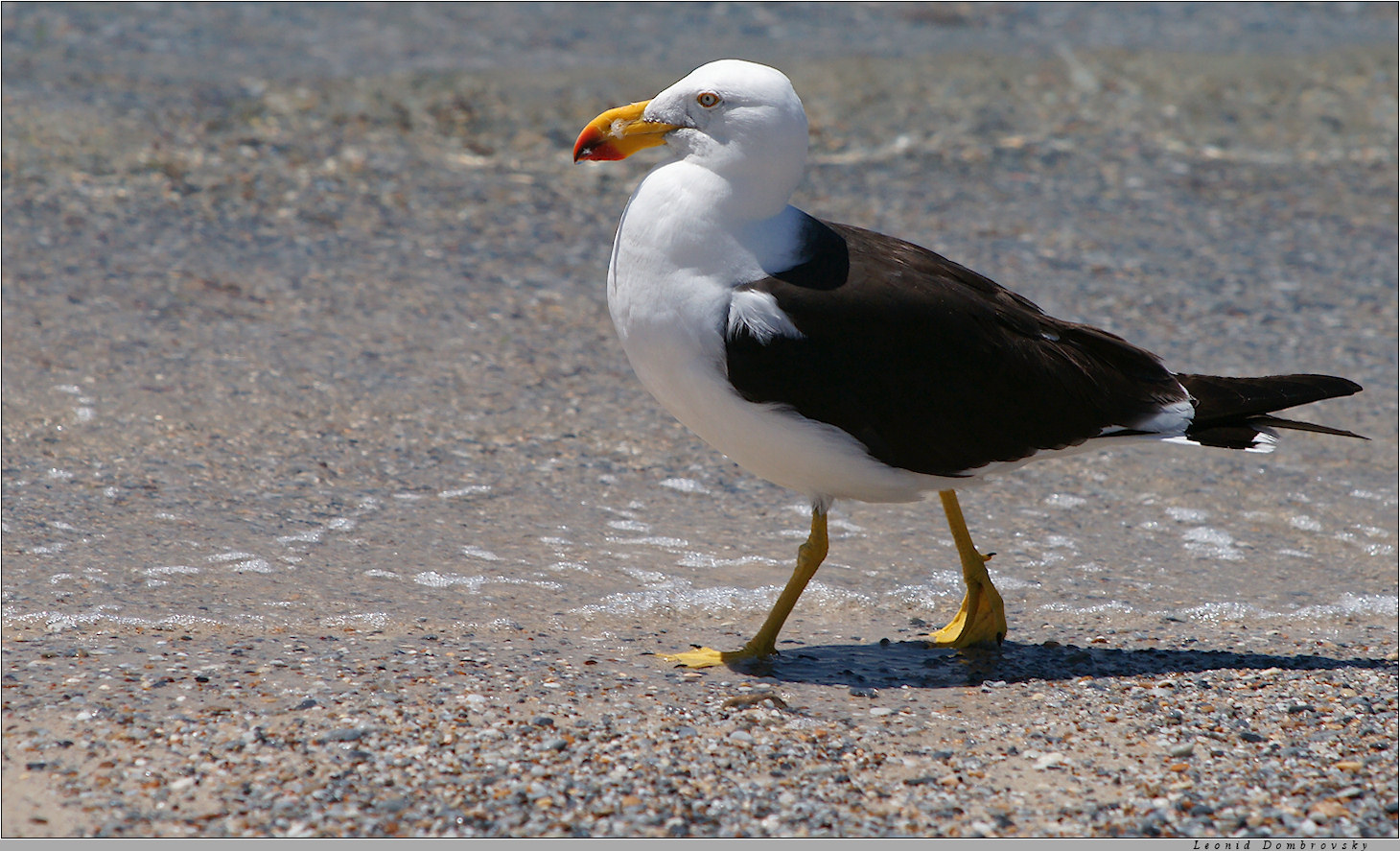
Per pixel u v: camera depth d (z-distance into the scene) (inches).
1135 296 671.8
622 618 391.5
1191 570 444.1
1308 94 965.8
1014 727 318.3
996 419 344.2
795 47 981.2
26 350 533.6
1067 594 422.0
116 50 876.6
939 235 732.7
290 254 660.7
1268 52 1024.9
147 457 475.2
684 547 445.1
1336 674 358.0
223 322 581.6
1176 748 306.7
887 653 370.3
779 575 426.9
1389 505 495.8
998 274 685.3
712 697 327.0
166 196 705.6
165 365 538.9
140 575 393.7
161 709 301.1
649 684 333.4
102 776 271.9
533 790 275.1
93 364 531.2
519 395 548.7
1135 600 419.5
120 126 759.7
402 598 391.5
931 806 278.8
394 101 841.5
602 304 641.0
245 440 493.7
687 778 283.6
